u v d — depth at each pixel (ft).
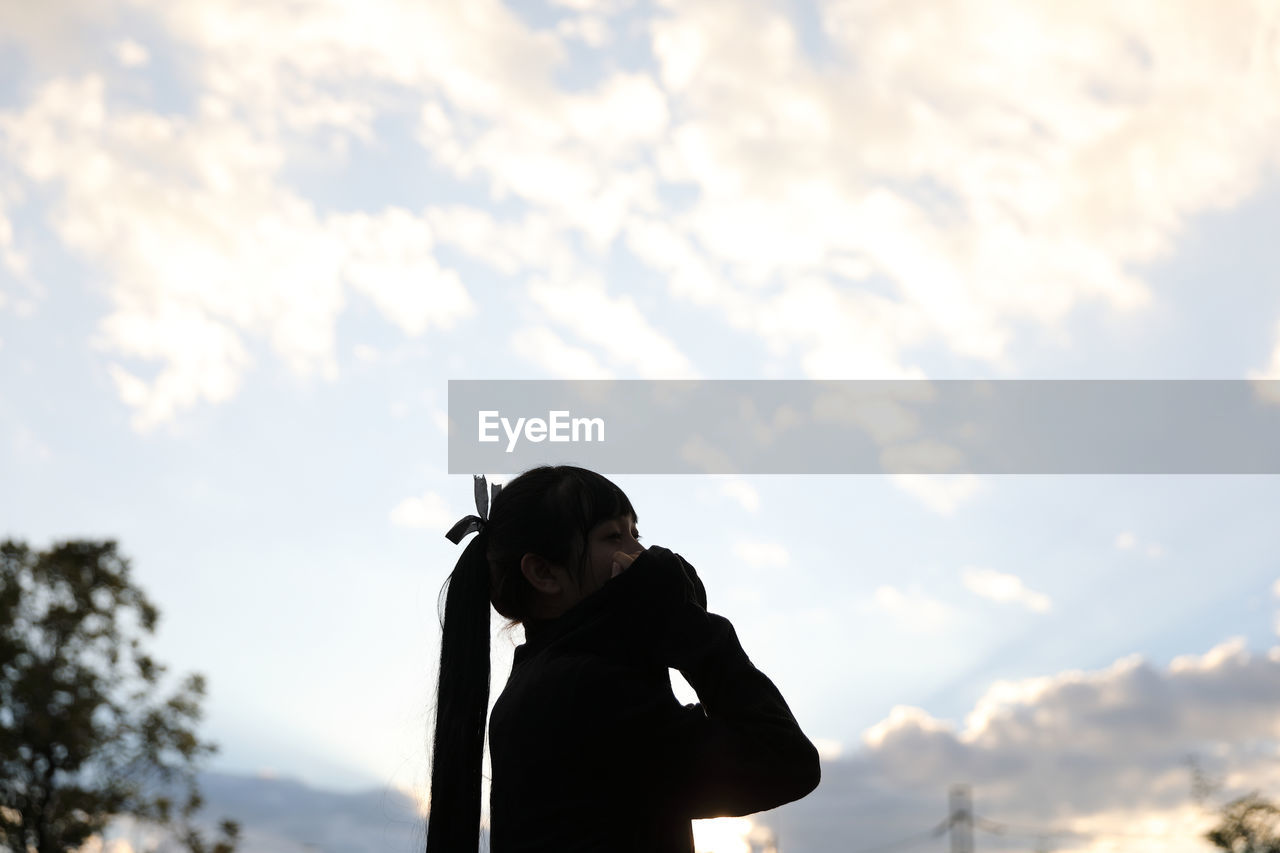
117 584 69.46
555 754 5.37
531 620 6.16
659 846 5.34
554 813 5.32
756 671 5.39
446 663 6.21
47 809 65.31
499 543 6.19
